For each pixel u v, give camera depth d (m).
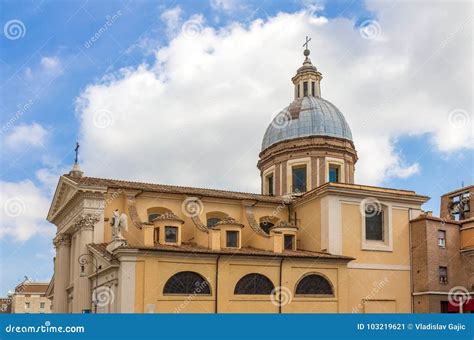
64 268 40.62
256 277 33.72
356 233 39.00
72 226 38.66
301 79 53.19
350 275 38.00
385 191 40.41
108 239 36.59
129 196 37.62
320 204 39.47
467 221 40.84
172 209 39.16
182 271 31.83
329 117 49.44
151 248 30.84
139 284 30.48
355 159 49.78
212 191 42.03
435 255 39.50
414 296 39.56
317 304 34.88
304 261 35.06
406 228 40.84
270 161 49.56
